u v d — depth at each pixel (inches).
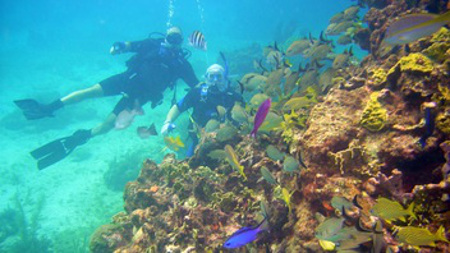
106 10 2513.5
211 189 172.4
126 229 215.3
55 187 419.2
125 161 449.4
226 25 1931.6
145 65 310.3
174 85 330.6
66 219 355.3
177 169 208.7
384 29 249.6
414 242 84.9
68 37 1430.9
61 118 639.8
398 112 130.4
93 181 432.1
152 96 324.5
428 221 96.6
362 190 115.5
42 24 1879.9
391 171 117.8
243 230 102.3
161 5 2839.6
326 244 105.7
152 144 532.7
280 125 160.9
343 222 92.4
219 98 264.8
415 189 101.0
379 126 128.9
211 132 228.4
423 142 114.6
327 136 133.7
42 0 3654.0
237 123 260.1
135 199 214.7
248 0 3550.7
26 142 553.9
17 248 310.8
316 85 189.2
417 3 244.7
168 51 311.0
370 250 85.8
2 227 346.3
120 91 322.0
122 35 1464.1
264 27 1833.2
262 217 132.5
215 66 255.9
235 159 141.3
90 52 1177.4
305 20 2122.3
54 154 316.8
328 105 154.9
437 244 89.2
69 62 1040.8
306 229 119.0
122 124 234.1
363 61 267.4
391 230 99.0
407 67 134.6
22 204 384.8
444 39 158.9
